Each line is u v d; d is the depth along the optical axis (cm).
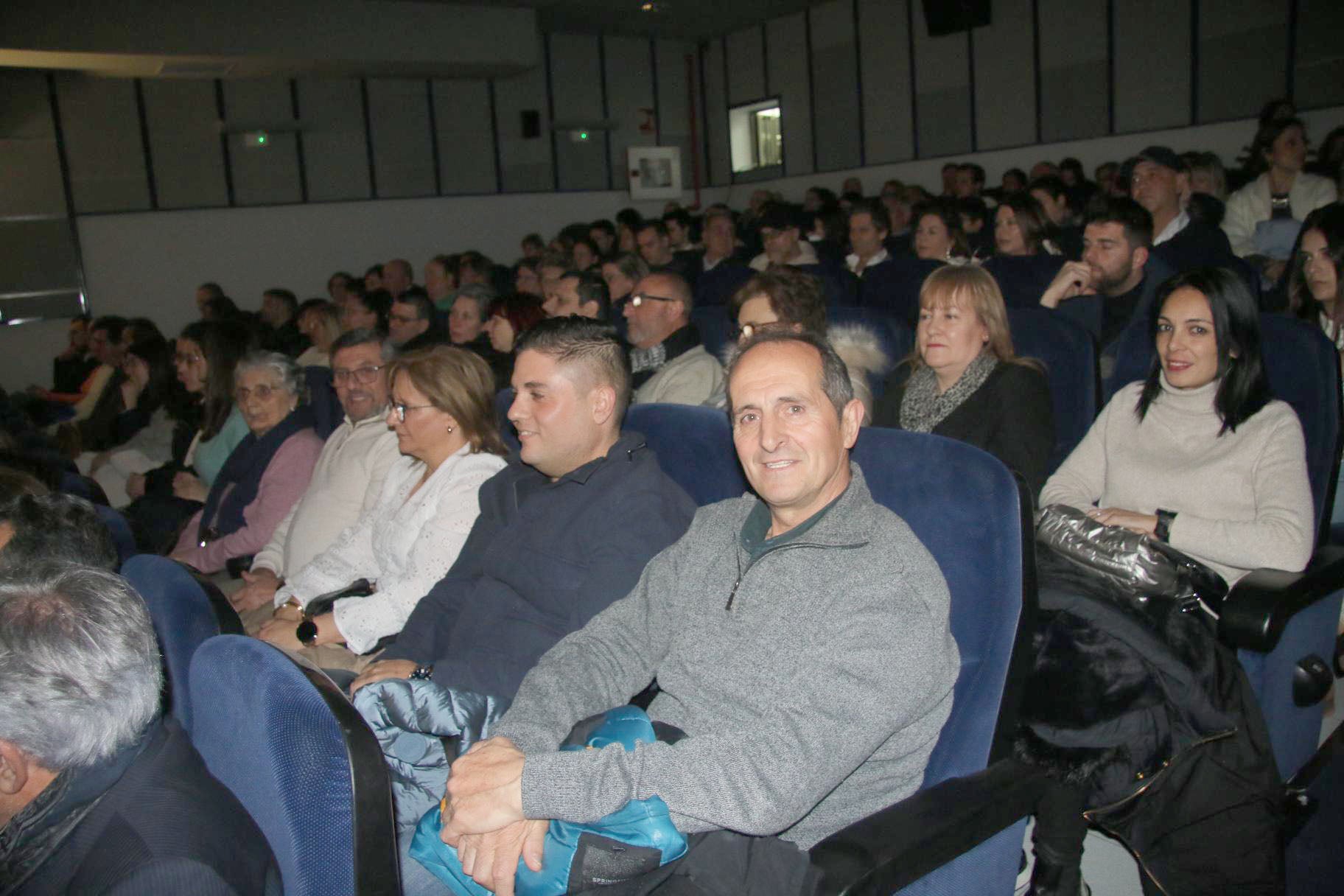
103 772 90
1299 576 166
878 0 1020
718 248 643
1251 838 153
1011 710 124
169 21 815
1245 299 185
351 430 272
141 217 957
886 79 1032
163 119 957
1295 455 180
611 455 173
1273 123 461
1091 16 862
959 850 111
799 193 1148
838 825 123
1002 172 954
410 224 1089
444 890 136
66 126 917
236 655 100
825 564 123
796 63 1117
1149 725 148
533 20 987
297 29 867
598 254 744
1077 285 310
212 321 358
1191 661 151
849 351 252
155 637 99
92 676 89
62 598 93
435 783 135
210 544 296
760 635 126
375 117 1059
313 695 91
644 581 149
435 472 216
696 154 1235
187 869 82
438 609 191
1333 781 205
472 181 1119
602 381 171
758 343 131
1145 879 163
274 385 299
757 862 108
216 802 92
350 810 89
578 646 143
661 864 109
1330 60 730
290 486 289
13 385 916
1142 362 222
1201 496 189
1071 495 212
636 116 1205
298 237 1033
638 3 1008
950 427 226
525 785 112
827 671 115
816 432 125
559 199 1172
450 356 213
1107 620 152
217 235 993
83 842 87
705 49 1222
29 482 153
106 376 595
